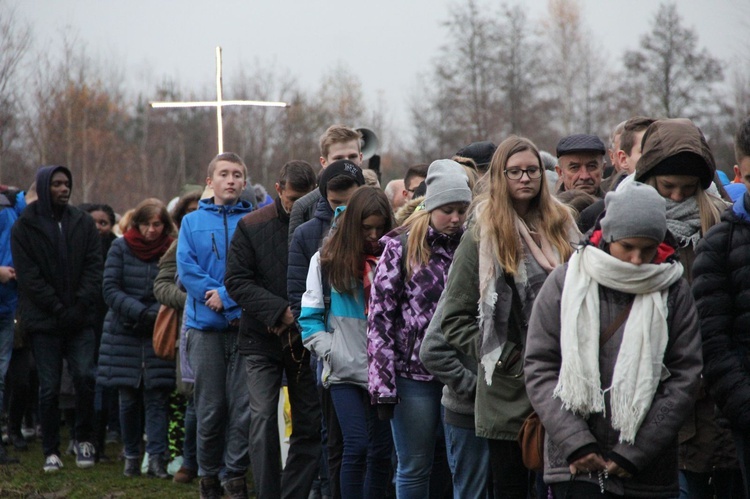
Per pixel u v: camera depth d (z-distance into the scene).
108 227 21.03
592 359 7.82
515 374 9.03
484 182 10.21
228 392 14.30
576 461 7.77
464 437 10.05
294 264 12.70
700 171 9.34
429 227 10.84
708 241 8.91
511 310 9.24
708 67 61.91
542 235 9.39
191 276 14.41
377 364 10.70
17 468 17.41
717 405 8.78
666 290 7.94
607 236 7.87
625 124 11.68
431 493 11.69
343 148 15.20
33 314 17.02
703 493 9.52
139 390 17.33
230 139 80.12
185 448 16.36
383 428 11.80
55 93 53.19
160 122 87.50
